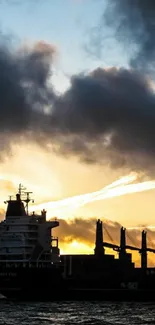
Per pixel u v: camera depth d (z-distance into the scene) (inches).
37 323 6274.6
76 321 6481.3
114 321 6515.8
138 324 6259.8
